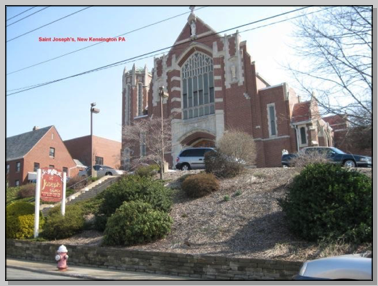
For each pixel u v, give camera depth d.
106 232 13.59
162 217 13.61
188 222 14.34
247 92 35.19
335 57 10.80
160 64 41.47
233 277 9.77
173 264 10.86
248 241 11.73
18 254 15.09
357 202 10.51
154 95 40.88
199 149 27.64
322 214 10.64
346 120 10.95
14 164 47.28
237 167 19.33
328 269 5.96
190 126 37.75
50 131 50.84
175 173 22.91
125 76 57.50
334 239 10.21
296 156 20.48
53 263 13.33
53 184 16.78
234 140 19.88
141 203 13.98
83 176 31.62
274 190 15.55
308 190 11.21
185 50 39.47
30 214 16.81
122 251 12.03
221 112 35.97
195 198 17.08
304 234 10.91
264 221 12.97
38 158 48.28
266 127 33.88
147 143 34.94
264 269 9.36
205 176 17.67
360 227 10.06
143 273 11.12
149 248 12.48
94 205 19.02
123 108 56.47
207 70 38.31
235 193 16.28
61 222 15.45
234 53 36.53
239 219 13.58
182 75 39.97
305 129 31.84
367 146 10.88
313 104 11.92
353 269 5.80
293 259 9.70
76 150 58.09
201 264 10.36
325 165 11.81
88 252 12.89
